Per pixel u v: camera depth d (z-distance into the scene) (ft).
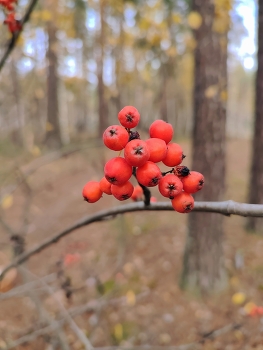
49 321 9.99
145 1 20.36
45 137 40.81
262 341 13.57
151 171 3.83
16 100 17.15
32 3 6.89
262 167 21.47
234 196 29.84
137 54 25.23
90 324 14.38
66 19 20.75
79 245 17.70
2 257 15.23
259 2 19.77
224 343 13.83
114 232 22.53
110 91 25.85
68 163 36.60
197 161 15.46
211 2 13.97
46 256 19.04
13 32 7.18
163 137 4.20
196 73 15.01
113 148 3.96
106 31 24.90
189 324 15.14
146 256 20.38
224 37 14.39
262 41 20.21
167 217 26.27
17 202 26.53
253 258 19.56
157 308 16.12
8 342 11.89
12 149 30.19
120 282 15.75
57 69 48.91
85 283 15.35
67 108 93.97
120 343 13.62
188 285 17.13
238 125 131.23
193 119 15.57
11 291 9.71
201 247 16.60
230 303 16.20
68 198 27.14
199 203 4.29
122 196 4.11
